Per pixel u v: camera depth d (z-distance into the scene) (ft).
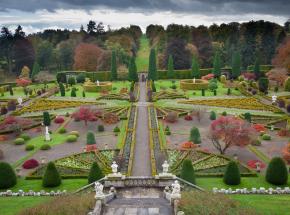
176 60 436.35
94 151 160.97
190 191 94.79
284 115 230.07
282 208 86.33
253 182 124.26
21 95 321.73
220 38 556.92
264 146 170.71
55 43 604.08
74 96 300.61
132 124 212.23
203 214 70.23
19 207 91.66
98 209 69.92
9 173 124.06
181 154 154.81
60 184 124.98
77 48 463.42
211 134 154.92
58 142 183.42
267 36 499.10
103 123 218.59
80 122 223.10
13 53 500.33
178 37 473.26
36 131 205.36
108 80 395.75
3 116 241.55
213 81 330.95
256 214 75.92
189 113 234.17
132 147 162.61
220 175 131.44
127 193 100.53
